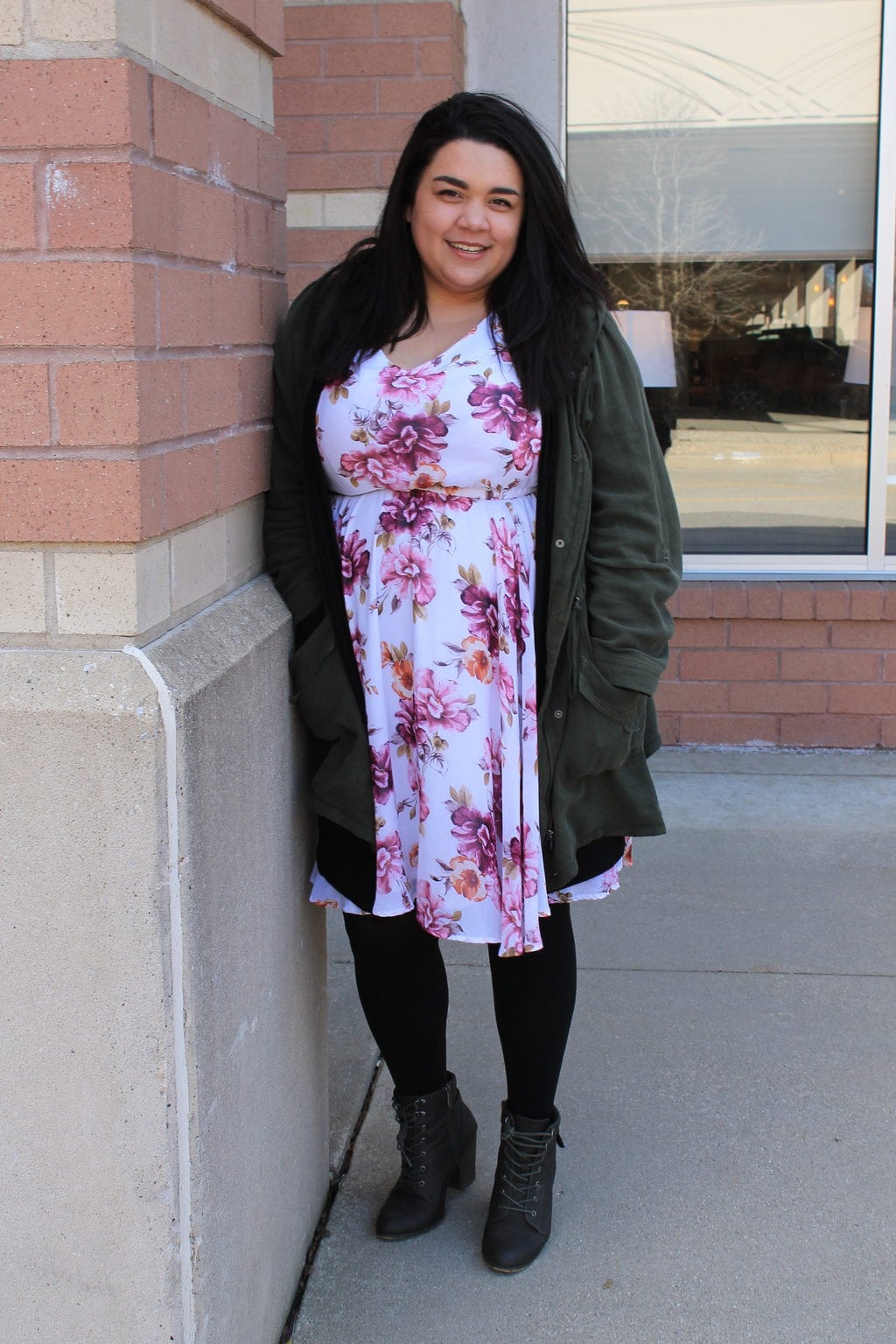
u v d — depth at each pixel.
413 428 1.98
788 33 4.48
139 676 1.54
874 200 4.55
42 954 1.59
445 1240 2.34
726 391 4.68
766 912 3.53
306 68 3.97
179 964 1.61
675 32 4.52
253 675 1.88
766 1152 2.55
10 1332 1.70
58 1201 1.65
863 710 4.64
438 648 2.01
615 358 2.09
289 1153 2.15
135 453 1.52
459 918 2.06
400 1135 2.38
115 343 1.50
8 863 1.57
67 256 1.49
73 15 1.46
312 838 2.27
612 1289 2.21
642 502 2.07
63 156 1.48
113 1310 1.68
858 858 3.85
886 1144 2.57
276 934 2.04
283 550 2.14
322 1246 2.32
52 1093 1.62
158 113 1.57
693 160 4.58
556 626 2.05
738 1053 2.88
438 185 1.98
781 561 4.73
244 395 1.96
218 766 1.72
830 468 4.68
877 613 4.53
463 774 2.02
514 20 4.46
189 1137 1.66
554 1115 2.32
